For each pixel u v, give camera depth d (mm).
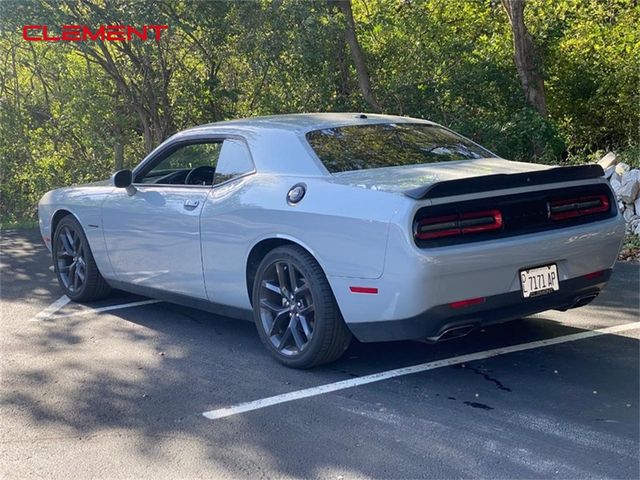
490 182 4691
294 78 14359
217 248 5703
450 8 15539
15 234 12242
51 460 4109
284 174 5375
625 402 4570
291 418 4508
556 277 4973
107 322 6695
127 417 4637
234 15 13633
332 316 5016
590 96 15359
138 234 6441
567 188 5039
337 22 13406
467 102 14219
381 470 3834
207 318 6734
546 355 5422
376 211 4633
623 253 8586
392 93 14258
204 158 6121
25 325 6707
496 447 4027
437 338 4715
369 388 4918
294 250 5152
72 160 17219
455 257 4520
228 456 4066
